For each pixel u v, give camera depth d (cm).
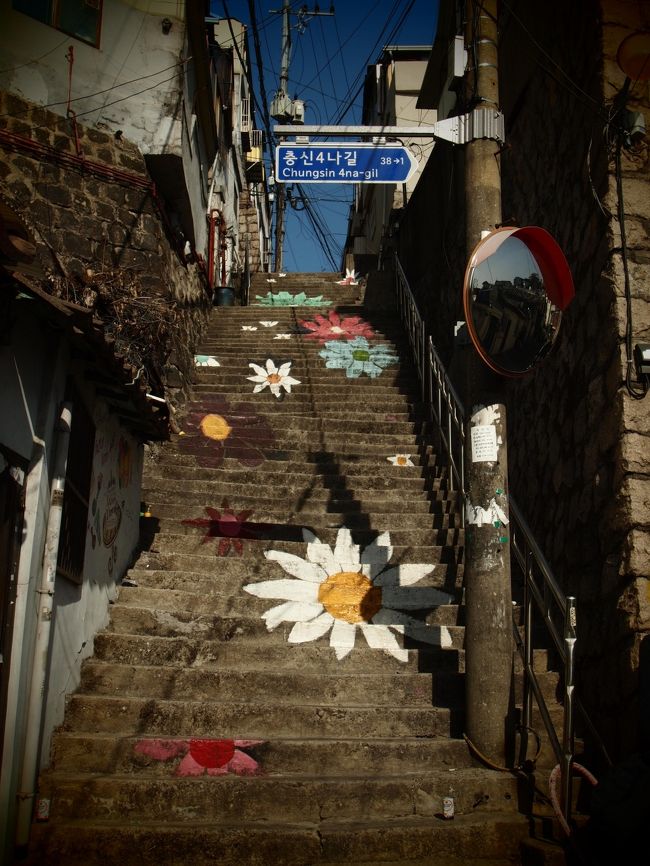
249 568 570
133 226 778
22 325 354
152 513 643
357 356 984
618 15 504
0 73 753
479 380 449
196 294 1014
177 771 402
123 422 538
